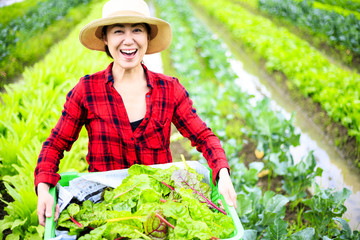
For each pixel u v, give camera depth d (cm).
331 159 486
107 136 181
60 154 179
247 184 352
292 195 374
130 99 181
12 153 347
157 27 186
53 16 1259
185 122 191
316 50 955
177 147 494
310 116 599
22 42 917
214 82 766
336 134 520
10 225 275
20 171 306
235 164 372
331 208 301
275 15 1419
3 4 1549
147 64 844
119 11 168
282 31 1129
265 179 431
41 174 164
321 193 307
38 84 510
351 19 1015
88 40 188
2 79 702
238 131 536
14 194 278
